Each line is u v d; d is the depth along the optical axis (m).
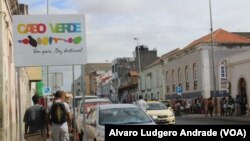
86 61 12.06
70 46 11.98
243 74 40.81
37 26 11.89
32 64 11.84
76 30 12.02
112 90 115.12
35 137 12.41
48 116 12.66
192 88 56.59
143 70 83.81
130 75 93.88
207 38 55.25
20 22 11.85
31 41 11.85
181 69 60.97
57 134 12.58
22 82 25.56
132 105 14.77
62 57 11.96
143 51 100.38
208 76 52.75
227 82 46.16
